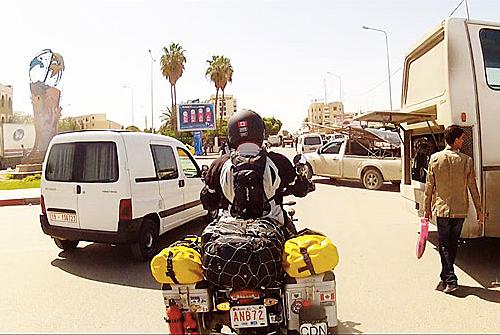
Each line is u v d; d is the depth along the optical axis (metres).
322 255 3.67
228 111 102.88
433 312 5.03
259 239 3.57
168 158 8.42
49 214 7.52
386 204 13.15
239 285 3.48
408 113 6.87
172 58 60.50
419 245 5.85
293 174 4.04
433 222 6.82
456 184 5.55
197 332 3.74
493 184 6.09
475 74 6.17
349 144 17.50
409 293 5.65
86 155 7.27
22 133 55.97
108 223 7.05
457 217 5.55
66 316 5.22
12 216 13.31
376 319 4.87
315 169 18.50
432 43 7.07
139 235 7.28
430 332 4.52
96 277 6.72
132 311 5.33
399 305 5.26
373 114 6.91
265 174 3.88
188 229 9.77
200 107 52.00
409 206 8.26
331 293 3.74
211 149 65.69
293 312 3.73
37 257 7.98
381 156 16.86
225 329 4.61
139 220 7.21
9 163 53.88
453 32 6.23
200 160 37.91
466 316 4.90
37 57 32.53
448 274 5.61
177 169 8.61
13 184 23.97
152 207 7.57
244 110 4.09
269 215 3.97
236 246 3.51
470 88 6.14
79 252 8.27
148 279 6.58
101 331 4.78
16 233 10.42
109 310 5.38
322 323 3.66
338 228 9.82
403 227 9.76
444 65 6.30
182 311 3.78
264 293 3.63
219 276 3.49
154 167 7.84
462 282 6.01
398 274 6.43
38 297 5.89
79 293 6.02
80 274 6.89
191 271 3.73
